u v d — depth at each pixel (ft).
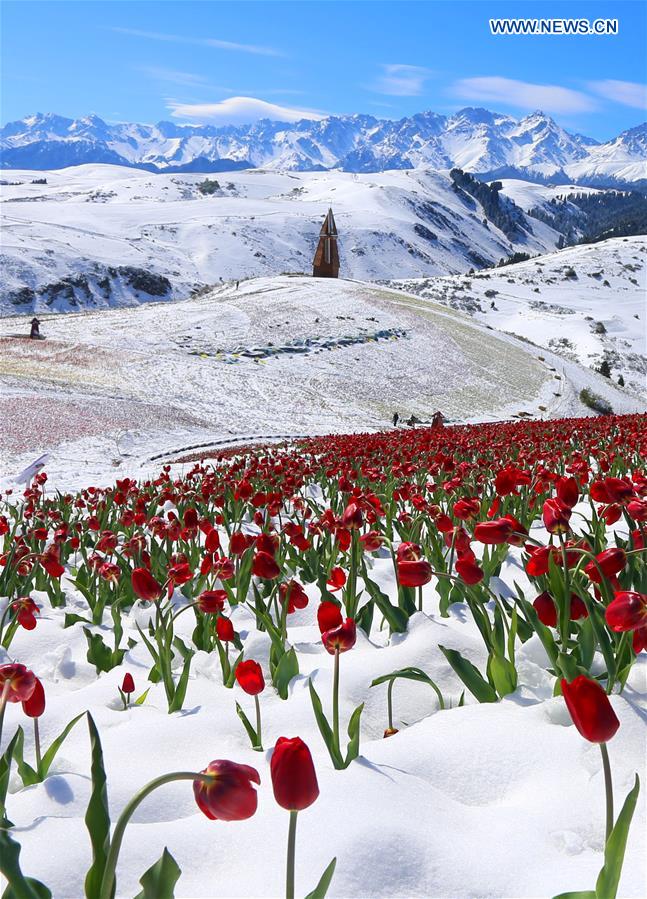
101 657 16.76
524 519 24.18
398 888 7.48
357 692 13.14
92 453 107.55
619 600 9.14
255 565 14.98
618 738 9.93
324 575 18.56
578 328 403.75
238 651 16.33
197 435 134.92
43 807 9.31
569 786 9.25
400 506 29.25
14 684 7.85
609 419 74.69
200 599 14.14
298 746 5.60
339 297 280.10
